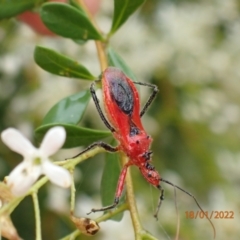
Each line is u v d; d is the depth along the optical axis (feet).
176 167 0.82
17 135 0.42
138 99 0.50
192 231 0.75
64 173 0.42
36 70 0.77
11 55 0.77
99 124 0.76
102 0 0.83
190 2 0.92
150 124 0.81
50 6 0.50
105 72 0.50
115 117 0.48
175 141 0.82
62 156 0.73
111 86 0.49
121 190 0.47
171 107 0.82
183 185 0.81
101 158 0.77
